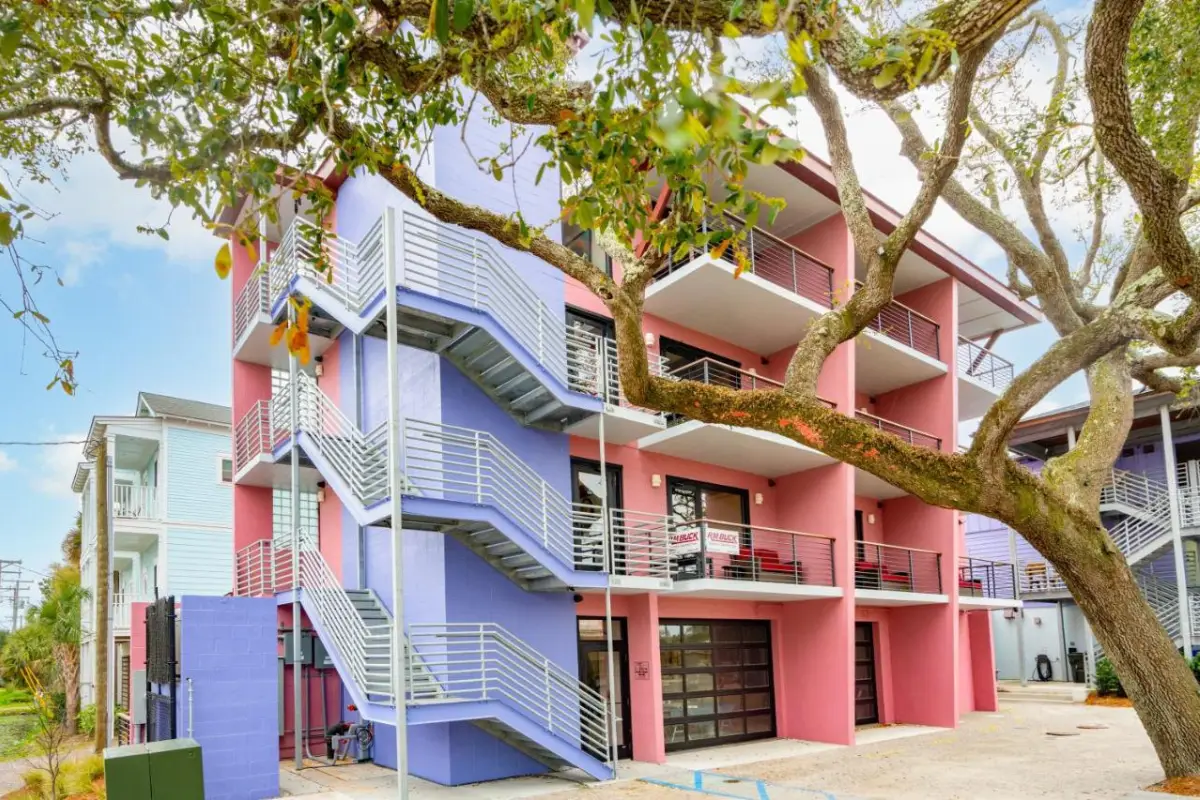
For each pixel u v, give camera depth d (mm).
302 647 14875
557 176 14695
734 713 15438
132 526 21844
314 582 13156
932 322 19109
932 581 18141
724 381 16906
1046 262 11258
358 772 12625
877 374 18984
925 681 17766
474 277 12125
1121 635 9250
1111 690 21016
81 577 27016
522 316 12430
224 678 10938
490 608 12250
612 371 14016
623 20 4512
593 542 13625
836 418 6992
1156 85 9391
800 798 10297
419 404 12930
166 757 8742
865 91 5469
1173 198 6617
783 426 6973
